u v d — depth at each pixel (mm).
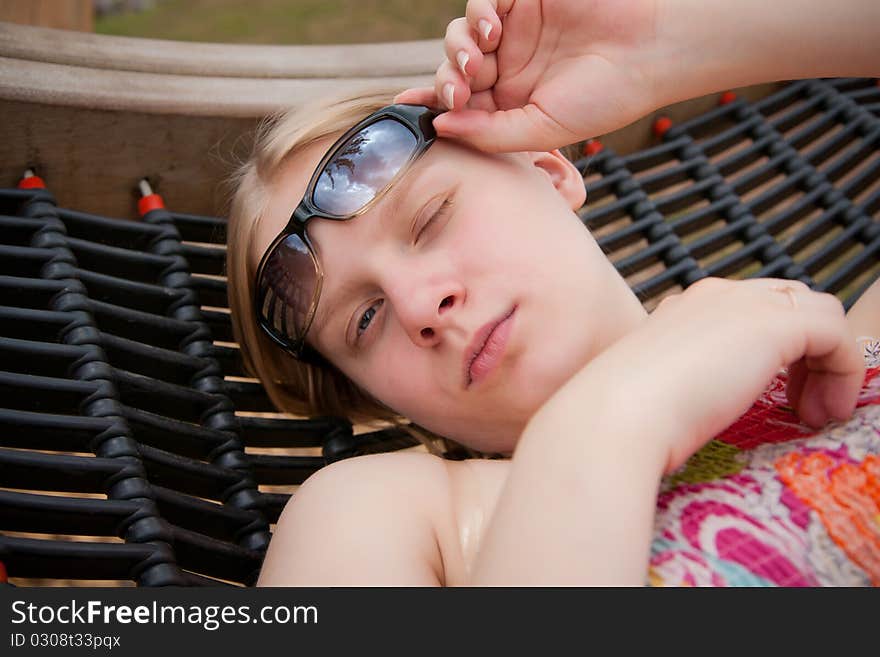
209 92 1457
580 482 762
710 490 874
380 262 1153
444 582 970
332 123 1298
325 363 1359
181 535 1061
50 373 1189
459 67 1091
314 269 1216
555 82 1122
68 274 1275
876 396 969
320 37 4469
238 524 1188
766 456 908
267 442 1354
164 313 1391
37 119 1374
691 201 1724
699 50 1094
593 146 1708
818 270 1676
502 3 1088
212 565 1107
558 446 787
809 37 1085
